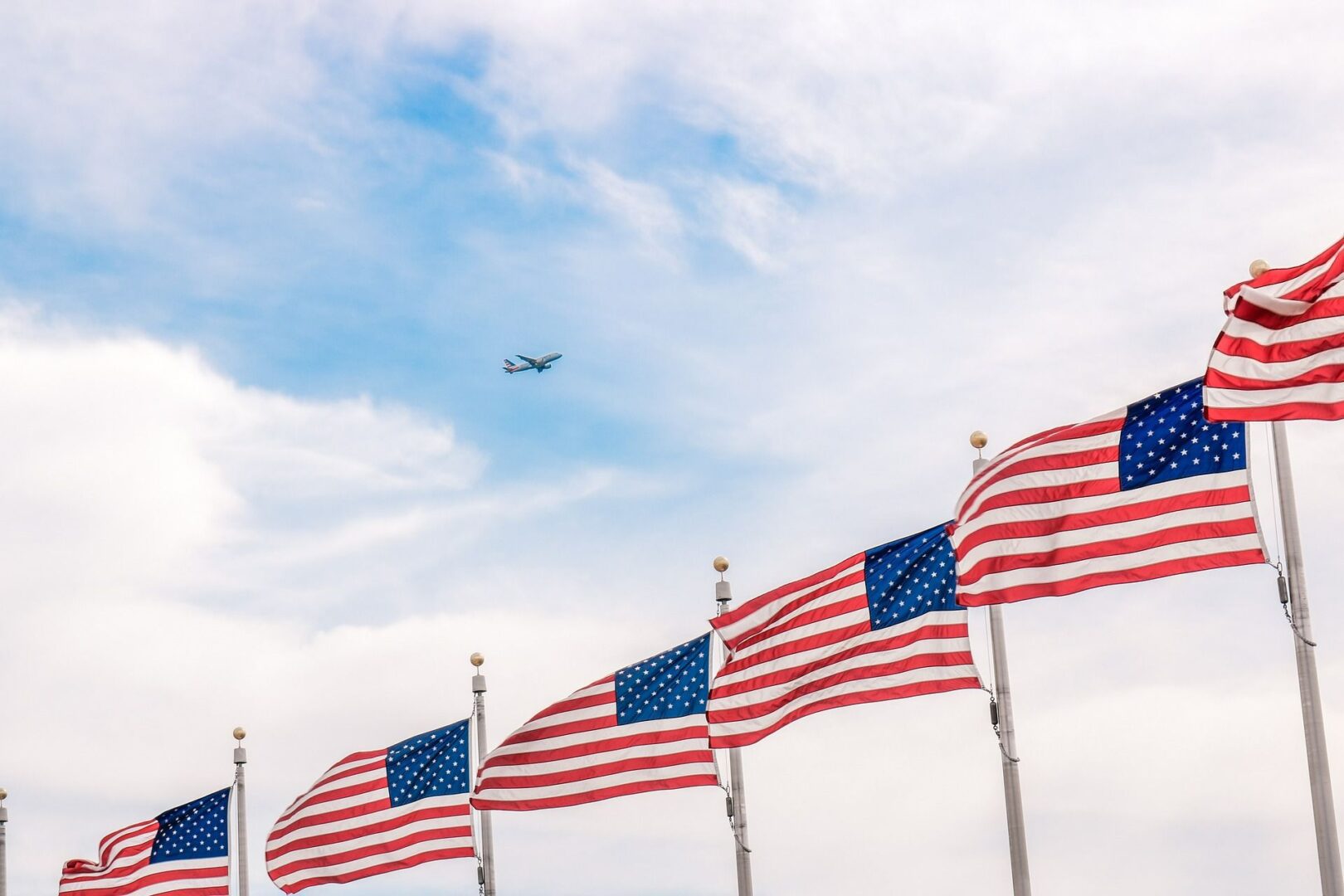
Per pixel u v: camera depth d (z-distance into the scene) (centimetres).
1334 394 2312
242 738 4828
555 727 3456
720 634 3105
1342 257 2359
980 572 2691
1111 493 2648
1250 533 2547
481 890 3978
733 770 3406
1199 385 2644
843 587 3034
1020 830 2817
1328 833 2344
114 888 4697
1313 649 2408
